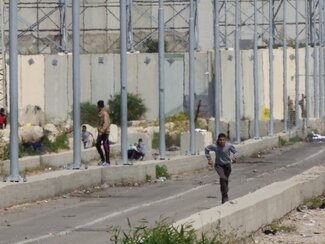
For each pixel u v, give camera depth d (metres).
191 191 44.72
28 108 89.31
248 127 93.88
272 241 29.12
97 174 46.31
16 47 40.97
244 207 28.38
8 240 28.56
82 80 98.50
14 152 40.34
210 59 97.31
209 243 23.27
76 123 47.00
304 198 38.12
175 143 82.75
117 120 95.88
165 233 22.33
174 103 97.75
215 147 37.84
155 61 97.94
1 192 36.97
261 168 61.22
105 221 33.06
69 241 28.17
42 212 36.06
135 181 48.94
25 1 100.12
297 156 73.38
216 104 70.12
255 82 82.56
